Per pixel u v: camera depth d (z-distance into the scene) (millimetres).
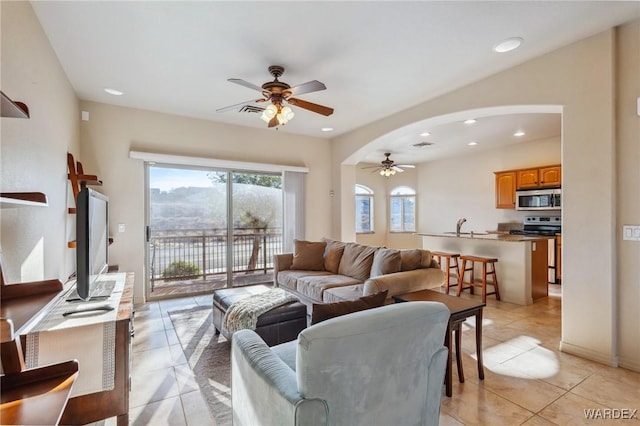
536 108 3047
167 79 3383
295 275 4047
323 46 2721
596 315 2584
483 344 2961
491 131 5391
